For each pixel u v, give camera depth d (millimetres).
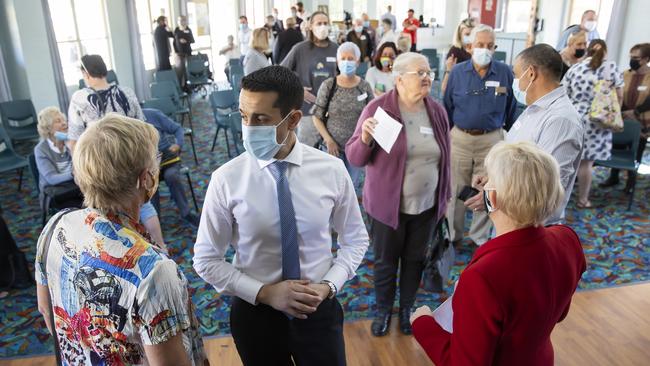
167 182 3818
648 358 2332
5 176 5258
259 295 1282
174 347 927
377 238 2314
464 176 3191
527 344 1058
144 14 9711
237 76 7039
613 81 3840
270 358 1423
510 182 1044
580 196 4227
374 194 2240
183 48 9766
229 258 3340
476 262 1087
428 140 2158
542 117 2084
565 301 1105
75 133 2895
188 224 3984
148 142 999
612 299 2828
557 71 2061
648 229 3809
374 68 4012
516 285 1016
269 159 1284
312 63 3949
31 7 6574
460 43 5012
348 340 2465
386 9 15141
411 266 2391
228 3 12469
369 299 2891
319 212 1337
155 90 6457
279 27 11391
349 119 3199
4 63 6438
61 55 7453
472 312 1042
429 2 15125
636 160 4285
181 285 949
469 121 3051
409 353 2357
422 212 2252
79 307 926
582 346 2412
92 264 910
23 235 3805
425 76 2033
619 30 7543
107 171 924
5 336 2584
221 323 2678
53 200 3203
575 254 1148
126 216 985
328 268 1432
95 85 2889
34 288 3055
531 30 9867
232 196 1282
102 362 941
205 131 7066
